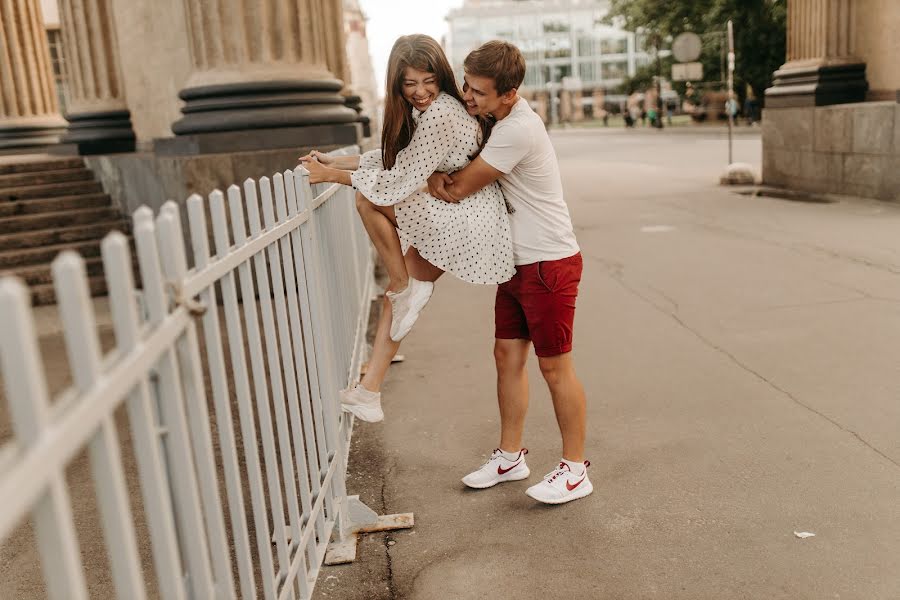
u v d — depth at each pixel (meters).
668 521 3.22
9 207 10.38
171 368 1.62
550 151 3.16
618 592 2.76
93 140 12.93
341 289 4.12
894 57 11.85
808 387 4.59
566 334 3.29
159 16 11.45
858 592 2.68
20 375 0.99
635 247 9.13
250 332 2.35
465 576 2.92
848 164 11.78
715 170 17.98
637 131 48.75
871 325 5.66
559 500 3.39
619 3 44.12
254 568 3.11
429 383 5.11
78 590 1.10
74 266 1.15
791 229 9.55
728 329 5.80
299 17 8.48
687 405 4.44
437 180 3.04
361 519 3.30
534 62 101.06
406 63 2.85
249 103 8.14
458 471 3.83
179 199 7.88
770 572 2.82
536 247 3.19
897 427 3.98
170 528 1.50
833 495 3.35
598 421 4.30
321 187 3.61
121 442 4.41
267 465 2.42
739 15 37.62
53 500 1.05
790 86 13.23
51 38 24.28
